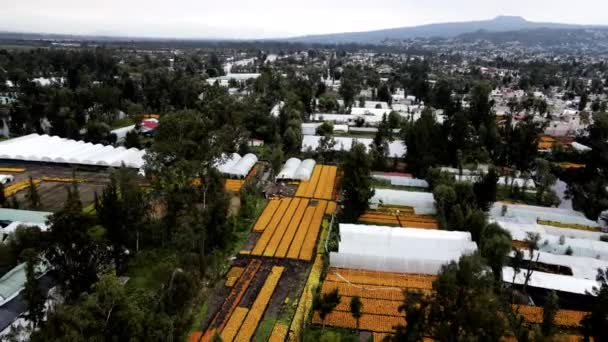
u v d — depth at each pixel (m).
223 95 118.38
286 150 85.75
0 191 54.38
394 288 39.72
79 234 33.06
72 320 23.62
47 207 55.97
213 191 48.59
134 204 42.59
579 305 37.97
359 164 53.97
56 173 70.31
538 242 47.41
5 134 95.38
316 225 53.41
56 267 33.22
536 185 70.12
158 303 29.70
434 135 77.31
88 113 103.81
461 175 68.44
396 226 53.81
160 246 46.50
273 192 65.00
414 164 74.75
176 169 46.94
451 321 25.33
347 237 45.94
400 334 27.20
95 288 26.70
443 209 53.50
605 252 46.75
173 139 49.12
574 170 73.94
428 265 42.50
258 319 34.88
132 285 39.28
